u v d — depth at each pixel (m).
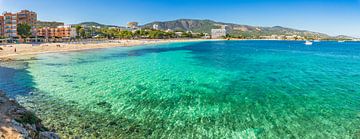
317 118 12.98
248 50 76.38
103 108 14.46
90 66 33.38
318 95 17.73
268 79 24.36
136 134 11.02
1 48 52.22
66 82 21.86
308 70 31.34
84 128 11.52
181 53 60.59
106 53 57.12
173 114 13.53
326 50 82.56
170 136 10.85
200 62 40.00
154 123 12.27
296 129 11.59
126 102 15.71
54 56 46.75
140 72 28.28
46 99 16.23
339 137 10.79
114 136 10.77
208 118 12.97
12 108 12.04
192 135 10.95
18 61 37.56
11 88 19.34
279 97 17.16
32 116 11.79
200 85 21.06
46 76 24.88
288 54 61.25
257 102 15.90
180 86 20.59
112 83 21.61
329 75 27.20
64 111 13.84
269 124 12.16
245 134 11.03
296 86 20.91
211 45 112.94
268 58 49.12
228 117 13.10
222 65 36.09
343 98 16.92
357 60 46.38
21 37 99.06
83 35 138.50
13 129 9.30
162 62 39.38
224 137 10.74
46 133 10.22
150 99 16.47
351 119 12.85
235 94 17.97
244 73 28.28
